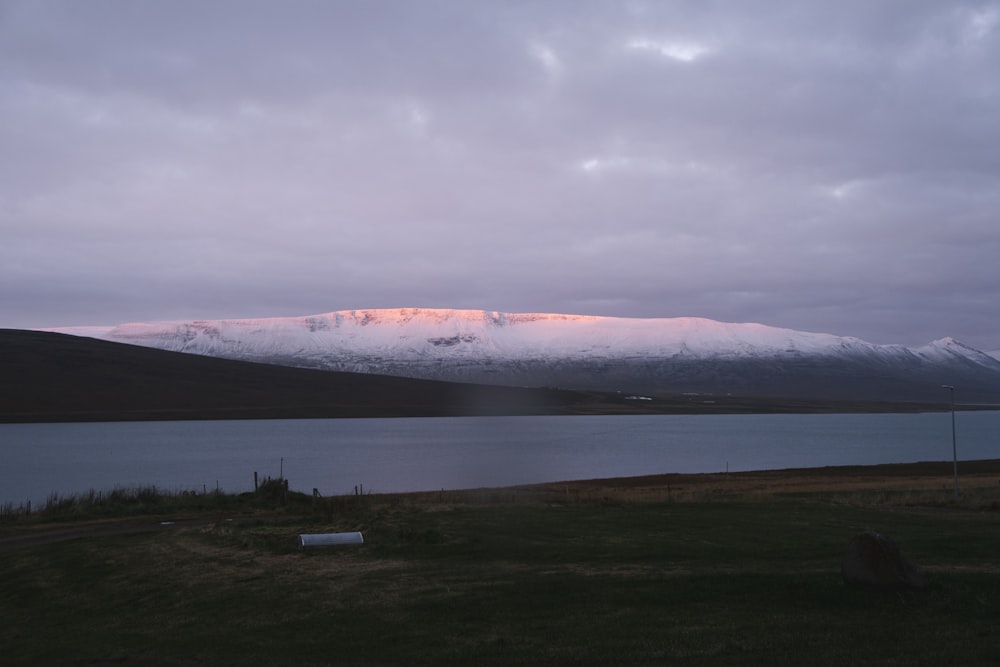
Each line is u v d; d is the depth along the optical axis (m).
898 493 38.75
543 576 15.17
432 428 148.38
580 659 10.32
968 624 10.92
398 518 24.47
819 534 21.59
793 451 103.31
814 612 11.85
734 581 13.67
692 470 75.12
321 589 15.28
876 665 9.41
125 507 31.38
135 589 16.73
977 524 24.28
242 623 13.39
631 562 17.05
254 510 31.39
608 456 90.94
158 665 11.43
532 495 35.81
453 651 10.98
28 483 61.12
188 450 95.94
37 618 15.59
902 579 12.59
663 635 11.09
